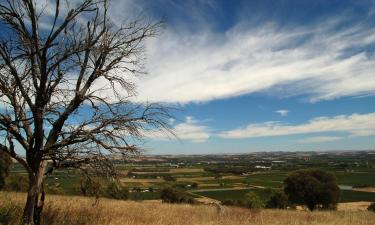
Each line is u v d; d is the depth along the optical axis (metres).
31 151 9.48
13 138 9.33
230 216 17.38
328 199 48.12
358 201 78.00
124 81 10.47
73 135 9.32
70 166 9.70
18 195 17.17
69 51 9.62
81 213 12.30
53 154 9.44
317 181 48.28
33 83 9.43
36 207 9.58
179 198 50.75
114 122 9.53
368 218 20.50
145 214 14.63
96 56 10.30
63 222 10.66
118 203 21.41
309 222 16.42
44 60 9.20
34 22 9.20
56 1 9.30
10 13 9.02
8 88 9.13
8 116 9.18
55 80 9.62
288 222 15.86
